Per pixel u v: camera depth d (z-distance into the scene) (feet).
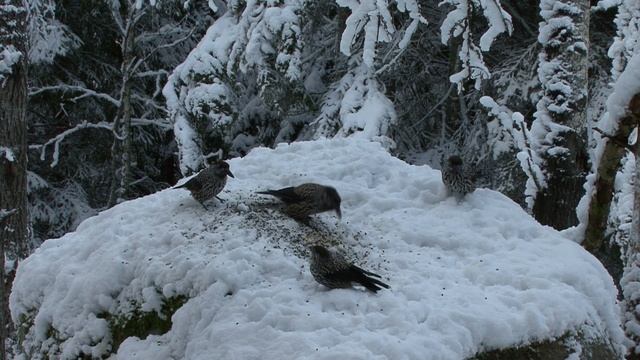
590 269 13.14
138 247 13.47
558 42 19.22
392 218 14.23
